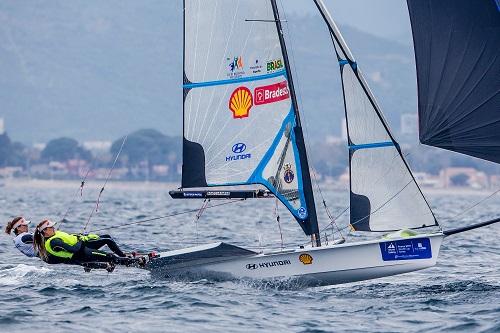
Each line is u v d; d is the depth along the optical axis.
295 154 70.88
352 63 68.75
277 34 70.62
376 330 57.19
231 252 70.69
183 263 71.75
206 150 72.00
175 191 72.44
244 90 71.19
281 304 64.50
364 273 68.75
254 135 71.19
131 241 111.62
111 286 70.94
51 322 59.22
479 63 64.50
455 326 57.53
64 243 70.56
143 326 58.28
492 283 74.25
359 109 68.81
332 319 60.06
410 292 69.00
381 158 68.62
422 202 68.25
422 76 65.94
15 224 73.38
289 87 70.75
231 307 63.50
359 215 69.25
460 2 64.56
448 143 65.81
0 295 67.56
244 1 70.88
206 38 71.56
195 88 71.94
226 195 71.81
